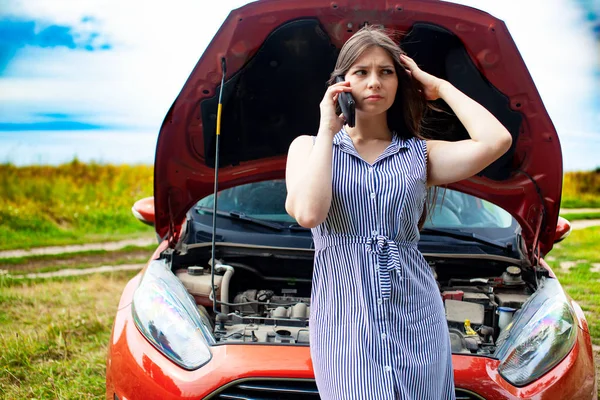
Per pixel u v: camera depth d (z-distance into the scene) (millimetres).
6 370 3992
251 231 3832
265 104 3324
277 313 3133
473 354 2709
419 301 2090
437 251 3619
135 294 3080
